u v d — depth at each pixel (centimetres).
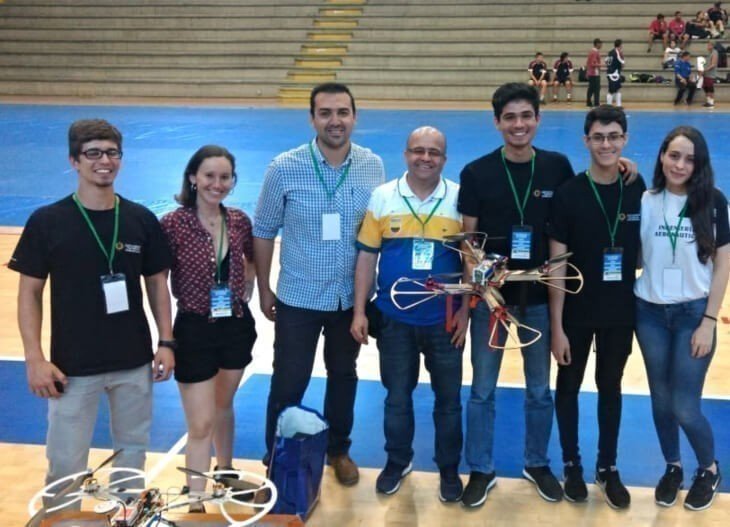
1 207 912
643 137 1382
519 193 322
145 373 305
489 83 2075
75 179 1068
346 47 2270
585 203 318
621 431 411
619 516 337
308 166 332
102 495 239
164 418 433
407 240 328
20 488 357
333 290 340
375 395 459
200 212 324
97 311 286
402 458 360
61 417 290
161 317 310
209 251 321
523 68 2095
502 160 324
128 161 1187
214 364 328
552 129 1505
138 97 2175
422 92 2086
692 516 336
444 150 322
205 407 327
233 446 396
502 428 417
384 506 348
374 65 2203
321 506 347
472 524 333
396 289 331
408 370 347
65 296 283
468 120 1641
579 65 2125
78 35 2384
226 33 2353
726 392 454
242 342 333
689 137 306
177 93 2173
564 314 332
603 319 327
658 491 346
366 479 371
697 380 326
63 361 287
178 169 1126
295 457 325
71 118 1705
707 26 2073
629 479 367
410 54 2208
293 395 348
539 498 352
